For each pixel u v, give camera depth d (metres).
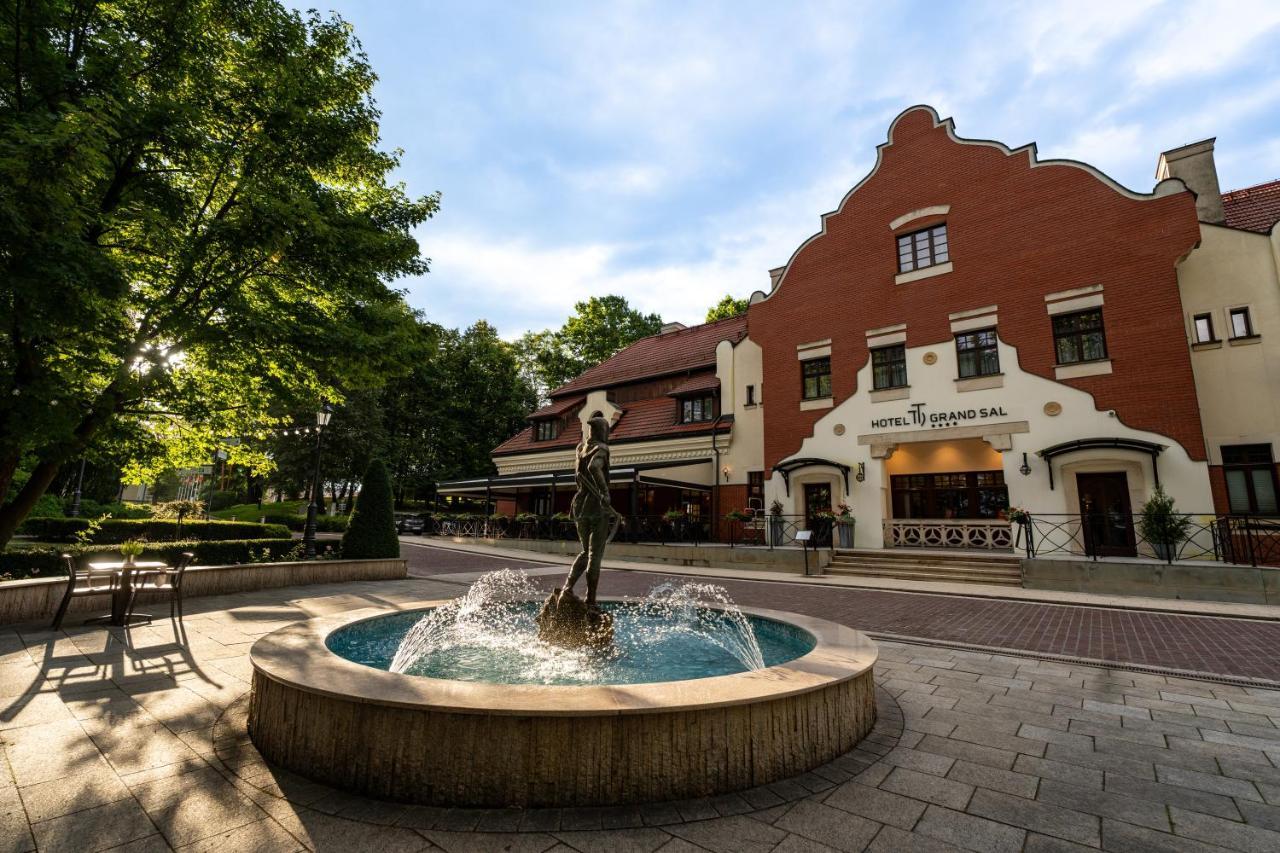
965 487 19.78
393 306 12.19
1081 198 16.70
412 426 44.78
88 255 6.85
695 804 3.31
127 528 23.56
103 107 7.80
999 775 3.77
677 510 24.92
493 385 46.84
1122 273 15.80
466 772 3.24
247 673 5.84
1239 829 3.11
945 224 19.17
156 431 12.00
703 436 24.78
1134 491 14.95
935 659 7.03
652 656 6.14
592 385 32.81
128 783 3.44
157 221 8.53
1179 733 4.55
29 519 23.00
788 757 3.71
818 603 11.67
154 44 9.34
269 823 3.02
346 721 3.48
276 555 15.21
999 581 14.41
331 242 9.69
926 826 3.11
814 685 3.88
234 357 9.98
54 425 7.96
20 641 6.91
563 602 6.26
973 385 17.75
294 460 36.00
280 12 10.26
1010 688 5.78
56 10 8.00
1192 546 13.92
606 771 3.27
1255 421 14.48
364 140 11.35
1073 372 16.17
